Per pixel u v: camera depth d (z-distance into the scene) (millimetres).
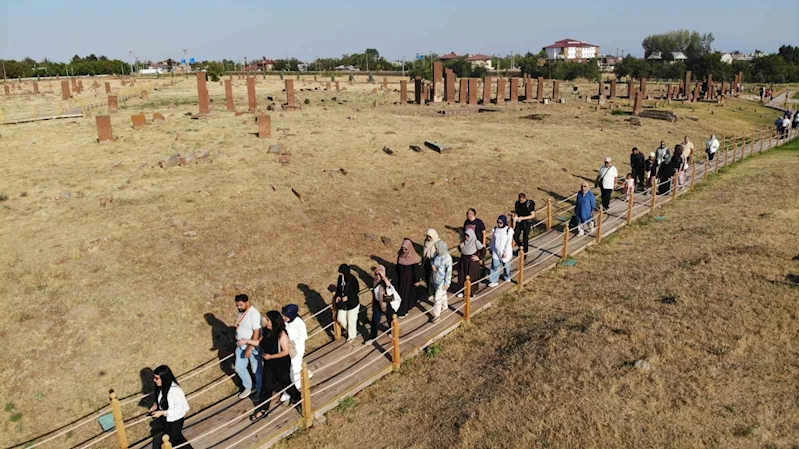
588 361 9625
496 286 13344
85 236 14016
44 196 17172
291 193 17984
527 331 11086
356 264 14164
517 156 25000
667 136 32594
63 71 113562
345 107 43125
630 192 18188
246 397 9367
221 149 23000
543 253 15469
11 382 9289
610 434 7859
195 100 48094
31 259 12727
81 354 9953
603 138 30453
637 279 13242
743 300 11422
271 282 12688
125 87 69000
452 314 11969
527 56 141250
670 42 131500
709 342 10000
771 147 31891
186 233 14312
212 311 11453
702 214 18406
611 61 194375
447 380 9680
